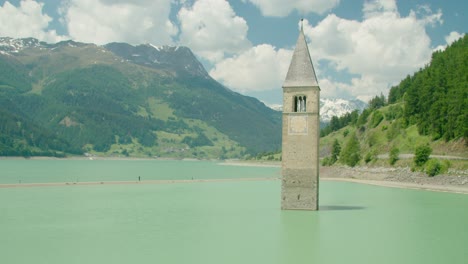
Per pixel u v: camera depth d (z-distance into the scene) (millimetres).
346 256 65062
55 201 120250
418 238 75688
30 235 77188
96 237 75938
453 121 178500
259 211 103188
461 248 69438
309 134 98188
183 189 159750
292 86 98125
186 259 63031
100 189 154125
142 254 65312
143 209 107000
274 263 61562
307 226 84812
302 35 100438
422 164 176000
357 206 111188
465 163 160750
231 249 68188
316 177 98625
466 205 114125
